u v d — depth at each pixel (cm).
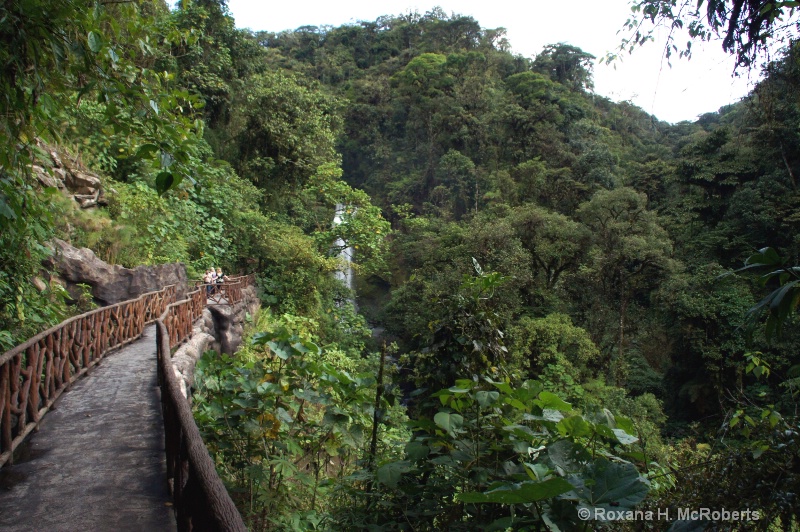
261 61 2498
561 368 1900
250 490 369
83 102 911
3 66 316
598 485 205
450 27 7506
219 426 387
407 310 2608
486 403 260
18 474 350
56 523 286
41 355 457
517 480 248
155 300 1025
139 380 599
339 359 1234
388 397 349
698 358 1898
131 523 287
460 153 4606
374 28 8688
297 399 444
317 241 2216
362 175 5953
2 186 367
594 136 4906
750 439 260
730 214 2261
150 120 348
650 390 2167
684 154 2642
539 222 2516
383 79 6625
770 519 199
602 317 2336
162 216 1316
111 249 1035
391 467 285
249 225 1938
